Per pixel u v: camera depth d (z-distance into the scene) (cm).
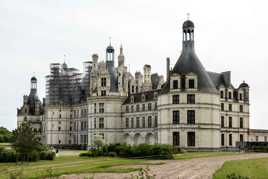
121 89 14900
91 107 14962
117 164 6412
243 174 4322
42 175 4459
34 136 8281
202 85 11412
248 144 11306
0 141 16662
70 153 11500
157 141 12462
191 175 4594
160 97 11750
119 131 14650
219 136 11600
